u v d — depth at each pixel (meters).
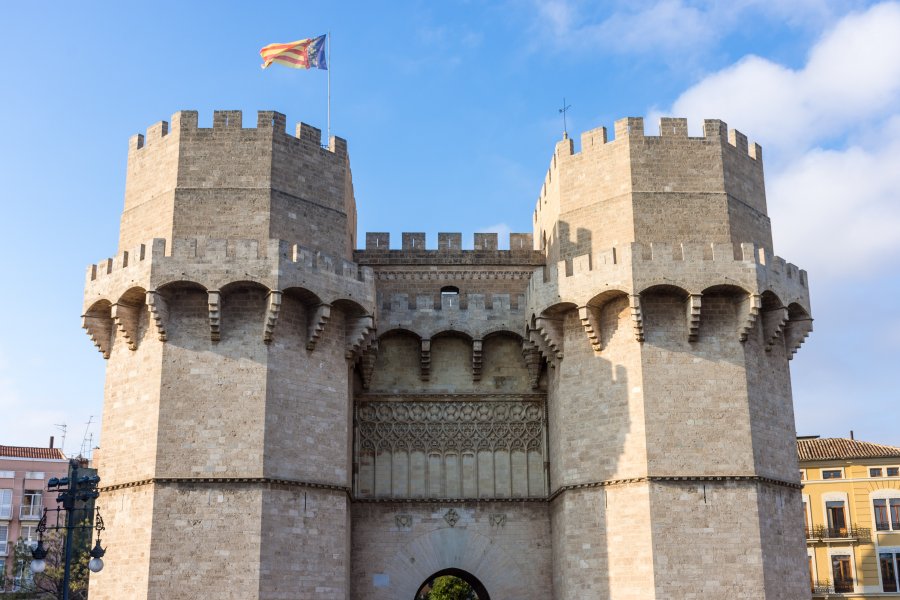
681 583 39.19
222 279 40.28
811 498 69.94
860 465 69.56
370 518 46.78
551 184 48.78
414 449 47.94
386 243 51.69
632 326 42.22
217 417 39.81
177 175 43.00
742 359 41.84
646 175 44.38
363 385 48.22
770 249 46.22
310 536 40.28
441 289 50.75
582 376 43.72
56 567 79.75
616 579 40.34
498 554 46.56
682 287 41.41
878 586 66.88
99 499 40.97
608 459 41.78
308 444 41.25
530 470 47.75
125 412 41.22
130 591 38.34
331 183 45.41
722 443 40.81
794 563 41.59
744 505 40.19
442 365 48.84
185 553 38.22
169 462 39.19
